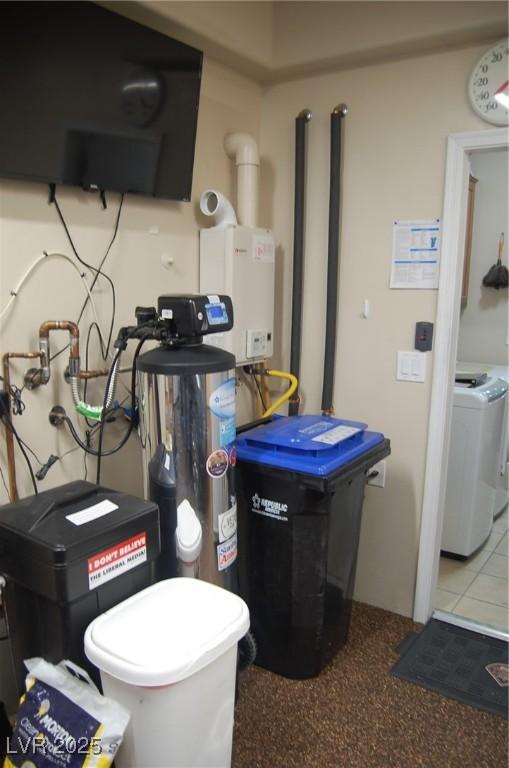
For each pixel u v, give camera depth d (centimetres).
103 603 155
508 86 213
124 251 216
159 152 210
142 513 163
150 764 138
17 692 187
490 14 204
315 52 241
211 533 191
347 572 228
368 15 227
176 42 202
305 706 204
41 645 155
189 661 131
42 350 183
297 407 279
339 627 229
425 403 249
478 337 441
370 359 260
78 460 205
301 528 204
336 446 209
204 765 146
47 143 173
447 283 237
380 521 265
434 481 250
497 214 418
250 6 236
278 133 273
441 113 230
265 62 249
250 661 211
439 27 214
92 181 190
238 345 248
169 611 151
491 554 333
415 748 187
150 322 185
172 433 180
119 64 186
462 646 241
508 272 418
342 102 253
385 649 238
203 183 248
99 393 211
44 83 167
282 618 214
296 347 276
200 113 241
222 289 243
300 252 269
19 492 186
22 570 151
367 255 255
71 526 153
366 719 199
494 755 184
